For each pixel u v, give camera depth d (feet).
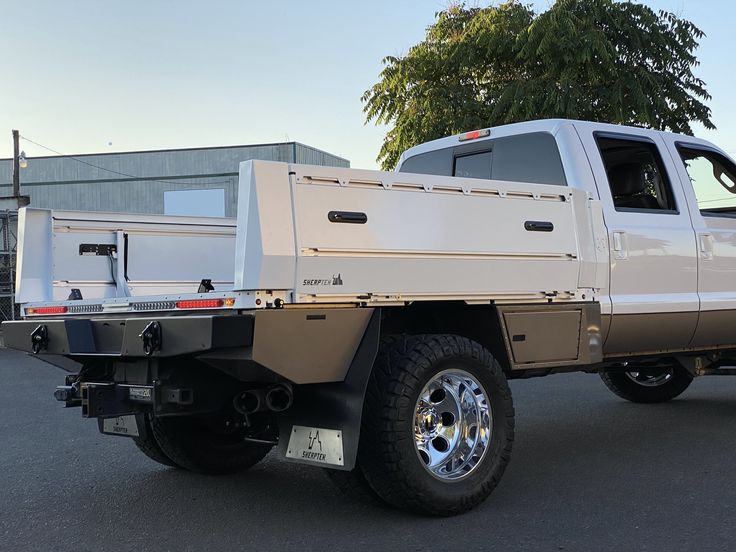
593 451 20.21
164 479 18.08
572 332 16.67
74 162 161.07
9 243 56.95
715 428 22.88
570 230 16.75
